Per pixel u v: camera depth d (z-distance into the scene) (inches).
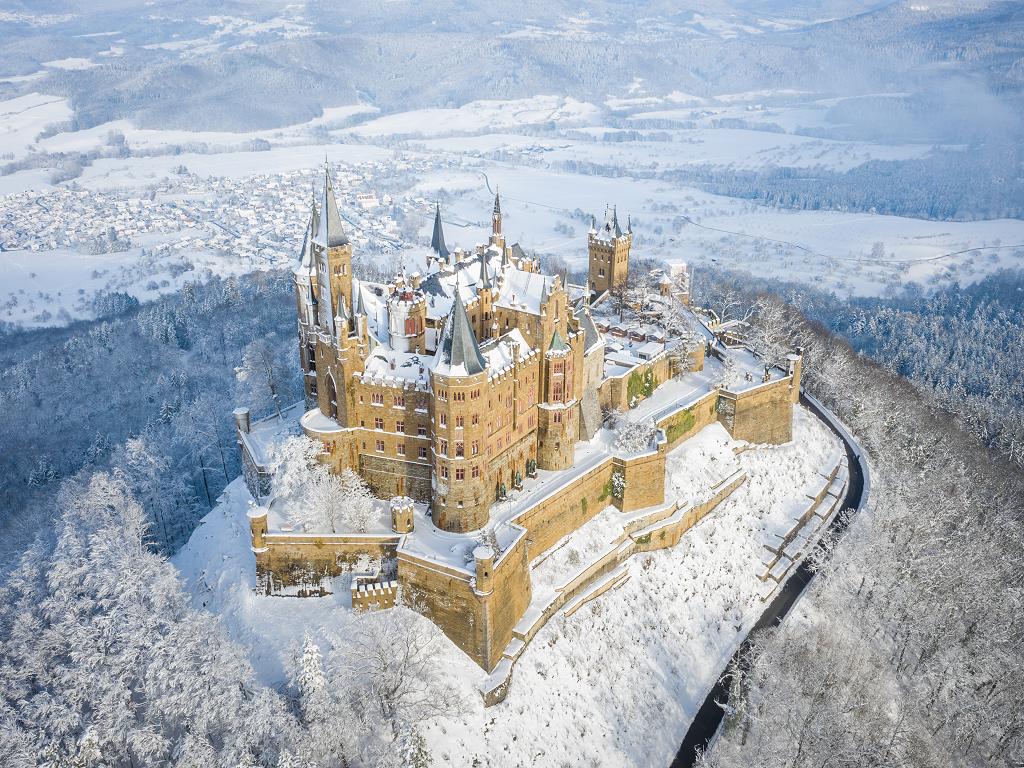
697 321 7608.3
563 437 5310.0
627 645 4972.9
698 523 5930.1
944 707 4987.7
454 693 4168.3
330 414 5123.0
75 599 4473.4
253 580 4778.5
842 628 5383.9
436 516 4761.3
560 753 4325.8
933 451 7062.0
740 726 4640.8
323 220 4859.7
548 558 5059.1
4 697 3946.9
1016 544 6058.1
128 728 3796.8
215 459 6766.7
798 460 6776.6
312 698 3725.4
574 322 5408.5
